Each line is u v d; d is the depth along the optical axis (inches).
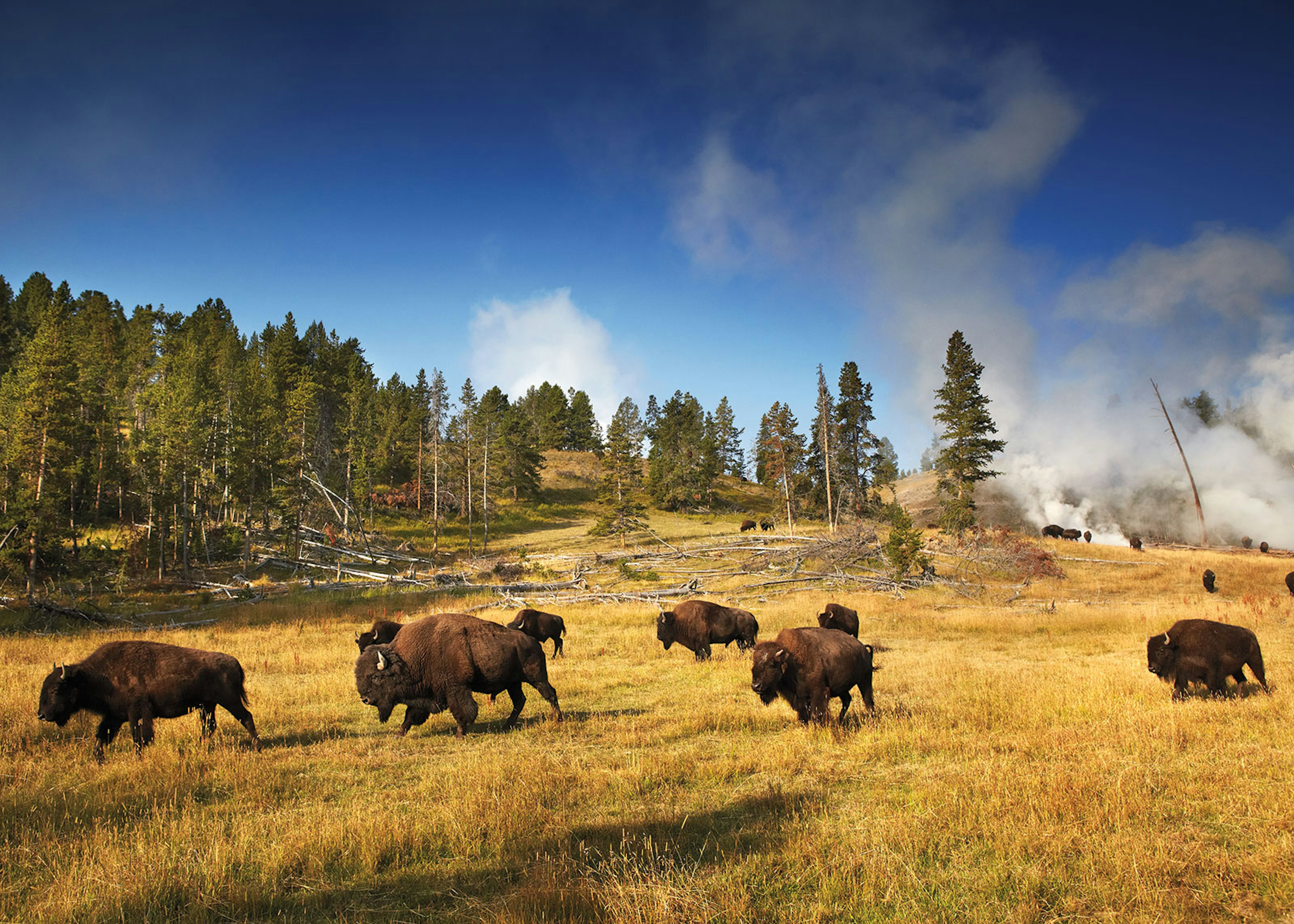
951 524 1673.2
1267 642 631.2
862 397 2479.1
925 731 337.1
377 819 225.6
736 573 1434.5
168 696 323.3
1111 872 178.5
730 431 4589.1
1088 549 1695.4
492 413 3932.1
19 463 1360.7
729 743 340.8
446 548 2412.6
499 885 190.1
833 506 2433.6
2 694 438.0
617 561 1686.8
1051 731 328.2
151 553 1679.4
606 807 249.8
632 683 517.0
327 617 997.8
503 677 372.2
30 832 223.5
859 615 947.3
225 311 3380.9
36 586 1263.5
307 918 175.5
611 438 2544.3
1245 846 195.8
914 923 159.6
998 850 194.7
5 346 2509.8
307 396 2197.3
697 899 166.2
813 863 193.5
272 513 2230.6
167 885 182.9
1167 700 393.1
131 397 2369.6
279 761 313.4
